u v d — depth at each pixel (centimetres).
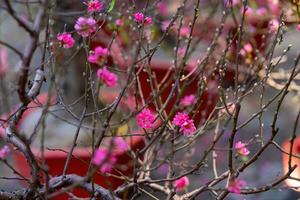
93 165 199
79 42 290
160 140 242
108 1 245
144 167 232
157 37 357
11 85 254
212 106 302
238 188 189
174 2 376
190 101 260
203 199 349
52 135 324
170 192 218
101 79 183
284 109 509
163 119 227
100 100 318
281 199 355
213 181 208
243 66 312
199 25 343
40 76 200
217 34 274
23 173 313
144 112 208
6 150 211
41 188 201
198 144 379
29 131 326
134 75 238
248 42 317
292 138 195
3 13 347
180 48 321
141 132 290
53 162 298
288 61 428
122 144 240
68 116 336
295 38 513
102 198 201
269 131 470
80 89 348
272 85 306
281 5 322
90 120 333
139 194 215
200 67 285
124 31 295
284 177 197
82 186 204
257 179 390
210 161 400
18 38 453
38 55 338
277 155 429
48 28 211
